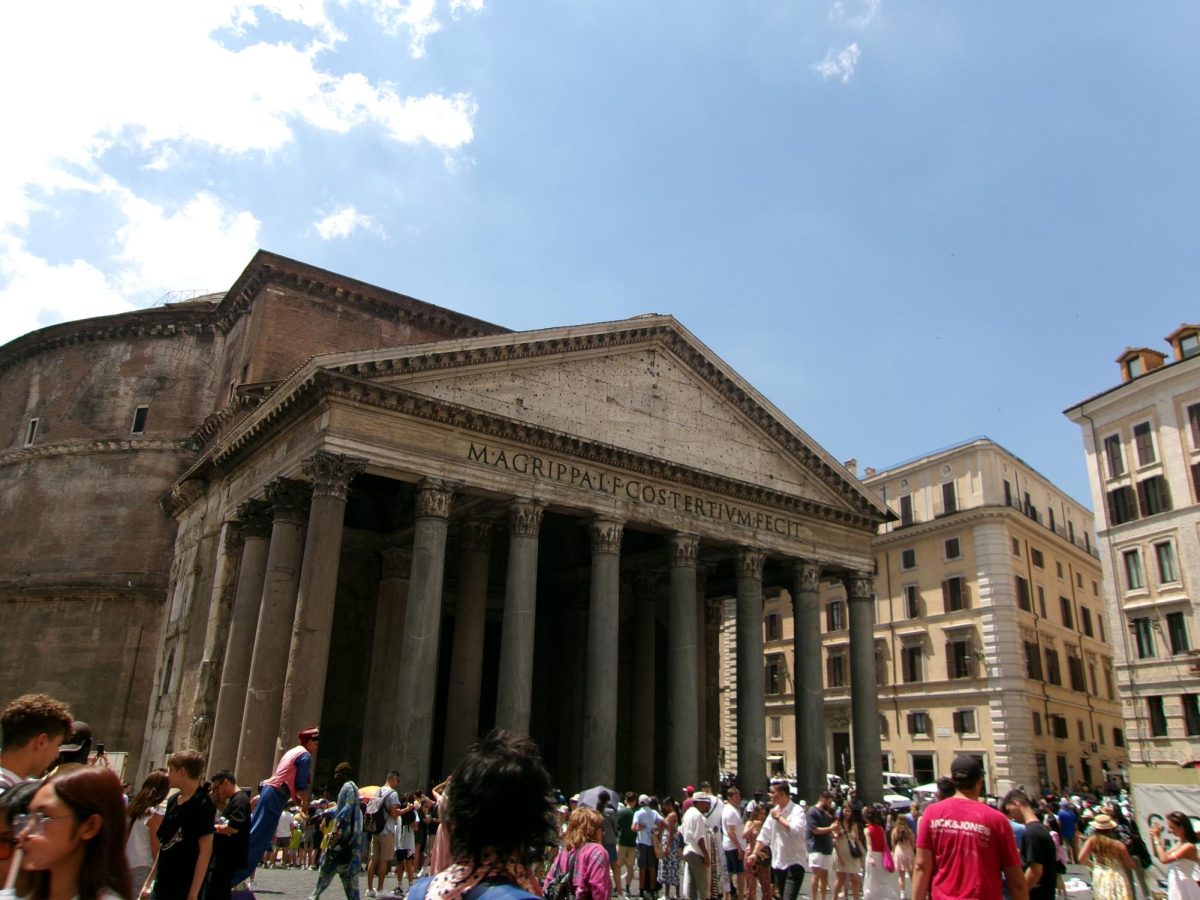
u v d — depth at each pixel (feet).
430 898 11.91
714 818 57.77
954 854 24.00
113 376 149.07
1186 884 40.19
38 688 132.87
